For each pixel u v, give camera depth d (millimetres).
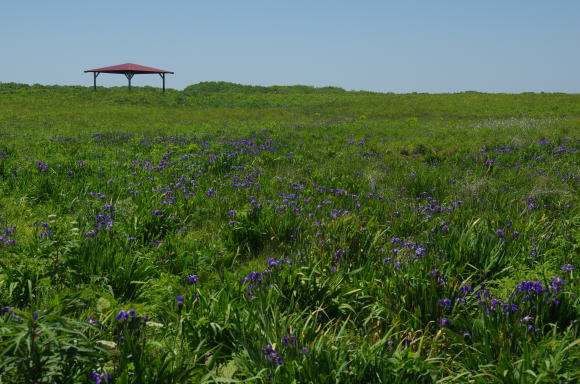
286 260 5309
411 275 4676
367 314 4520
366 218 7484
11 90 51031
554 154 14039
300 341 3537
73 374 3061
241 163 12461
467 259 5422
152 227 6785
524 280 4688
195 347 3920
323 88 72188
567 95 50531
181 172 11172
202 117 36250
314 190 9445
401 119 36250
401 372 3152
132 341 3295
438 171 12102
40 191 8656
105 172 10844
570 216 7516
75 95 49656
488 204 8516
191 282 4426
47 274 4754
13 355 2895
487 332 3695
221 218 7723
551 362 3287
